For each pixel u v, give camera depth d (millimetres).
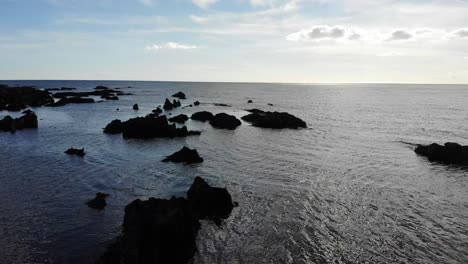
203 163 40938
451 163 42938
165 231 20484
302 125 71188
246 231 23953
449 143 45188
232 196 30234
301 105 125625
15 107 95375
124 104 119125
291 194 31016
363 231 24219
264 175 36531
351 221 25750
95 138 56469
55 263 19766
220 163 41125
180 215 21828
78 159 42000
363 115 95062
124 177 34906
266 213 26859
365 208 28234
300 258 20719
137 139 56188
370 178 36406
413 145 54250
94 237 22625
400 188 33438
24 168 37656
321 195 30953
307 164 41406
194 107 111500
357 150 50031
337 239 23031
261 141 55719
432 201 30172
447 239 23250
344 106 123000
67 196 29438
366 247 22078
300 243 22453
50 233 23031
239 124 72250
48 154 44406
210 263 20141
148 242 20047
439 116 93000
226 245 22094
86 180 33719
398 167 41094
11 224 24156
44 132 61750
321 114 96938
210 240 22688
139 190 31203
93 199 28109
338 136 61469
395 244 22516
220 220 25531
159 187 32125
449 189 33469
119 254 19234
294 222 25391
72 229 23609
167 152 46688
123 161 41344
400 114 97688
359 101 149375
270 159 43594
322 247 22016
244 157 44406
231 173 37031
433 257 21016
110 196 29531
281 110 107250
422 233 24062
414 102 144250
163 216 21297
